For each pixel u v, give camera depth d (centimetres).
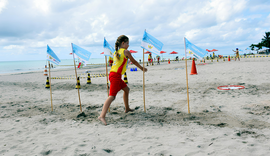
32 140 282
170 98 539
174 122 339
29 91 779
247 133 271
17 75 1733
